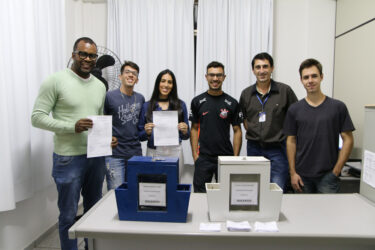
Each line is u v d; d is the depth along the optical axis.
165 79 2.06
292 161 1.84
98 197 1.92
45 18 2.12
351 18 2.60
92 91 1.72
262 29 2.89
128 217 1.06
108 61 2.39
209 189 1.04
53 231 2.47
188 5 2.90
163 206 1.04
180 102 2.15
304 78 1.72
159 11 2.91
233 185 1.03
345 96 2.71
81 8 3.07
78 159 1.68
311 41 2.95
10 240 1.96
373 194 1.25
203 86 2.93
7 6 1.70
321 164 1.69
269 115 1.99
